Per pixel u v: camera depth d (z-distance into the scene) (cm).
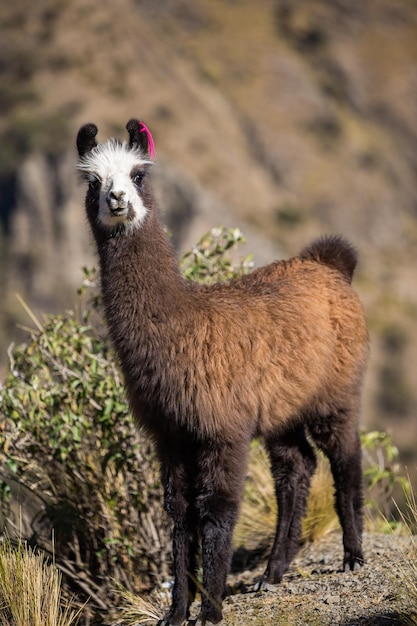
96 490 2711
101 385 2622
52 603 2180
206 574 2086
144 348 2116
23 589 2153
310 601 2130
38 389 2664
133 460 2680
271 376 2230
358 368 2445
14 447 2658
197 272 2853
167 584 2586
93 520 2730
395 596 2022
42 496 2819
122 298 2130
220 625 2067
